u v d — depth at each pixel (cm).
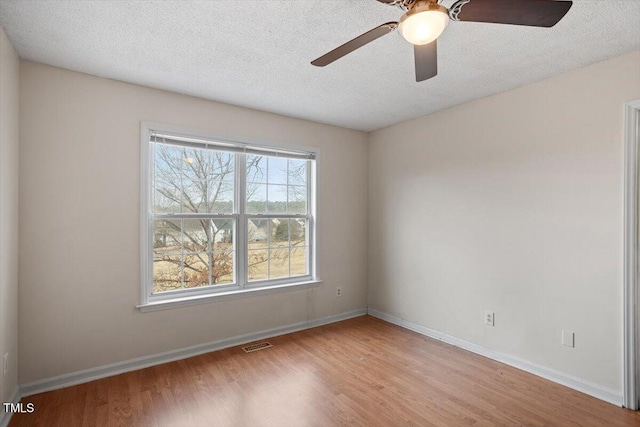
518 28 192
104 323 262
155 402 227
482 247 307
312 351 313
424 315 360
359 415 214
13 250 217
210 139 314
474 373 271
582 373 243
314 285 384
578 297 246
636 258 222
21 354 231
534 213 271
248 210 345
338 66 243
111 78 264
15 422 203
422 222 362
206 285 320
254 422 207
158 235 295
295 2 170
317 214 387
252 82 272
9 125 207
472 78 263
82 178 253
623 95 225
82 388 244
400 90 289
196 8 176
